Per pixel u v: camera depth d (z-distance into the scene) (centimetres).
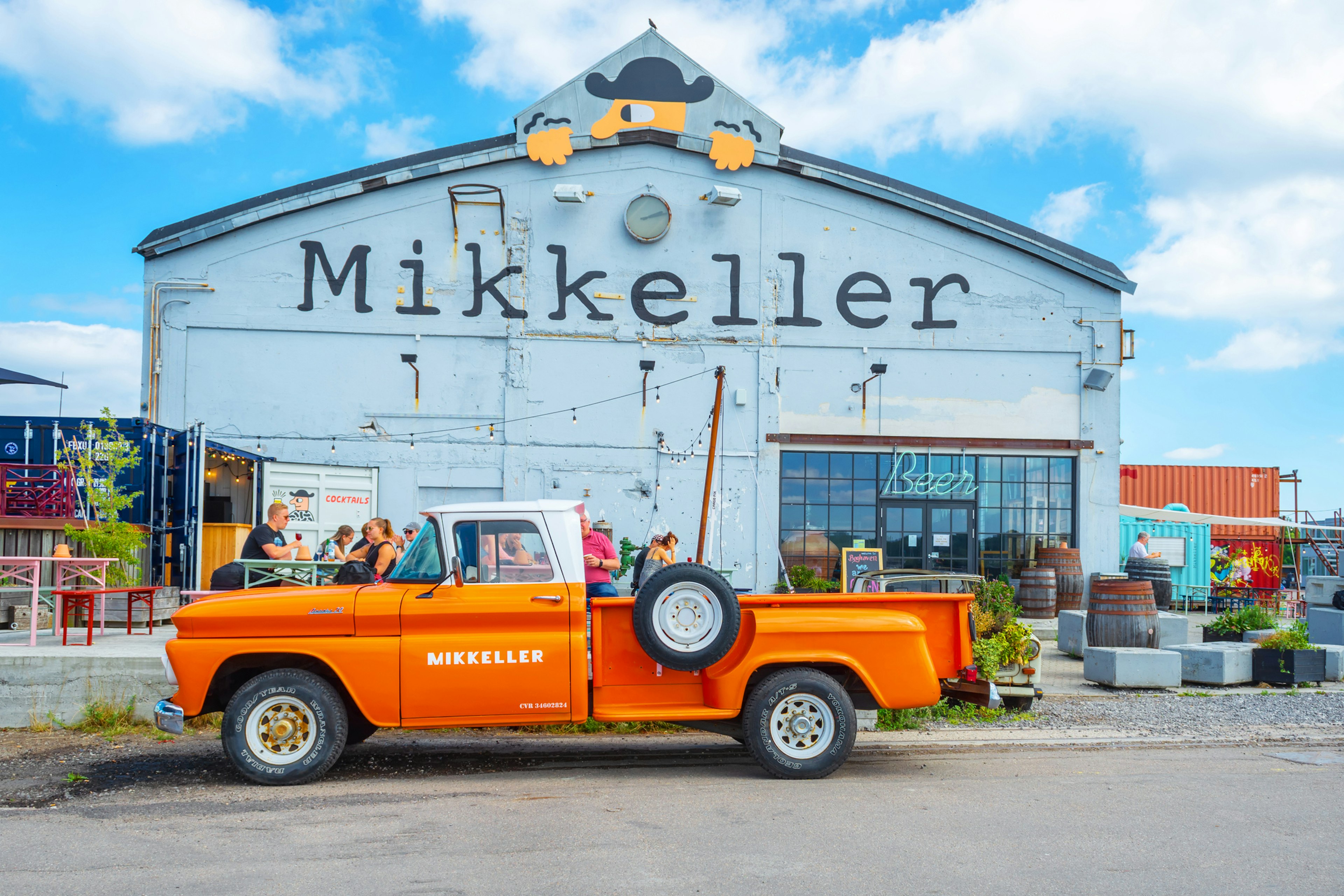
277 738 620
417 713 625
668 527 1747
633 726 819
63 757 707
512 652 630
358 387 1720
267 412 1702
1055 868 445
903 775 654
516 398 1744
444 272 1745
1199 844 484
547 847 476
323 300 1723
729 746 763
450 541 644
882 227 1812
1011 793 597
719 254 1791
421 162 1744
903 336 1802
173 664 620
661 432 1759
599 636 647
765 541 1755
